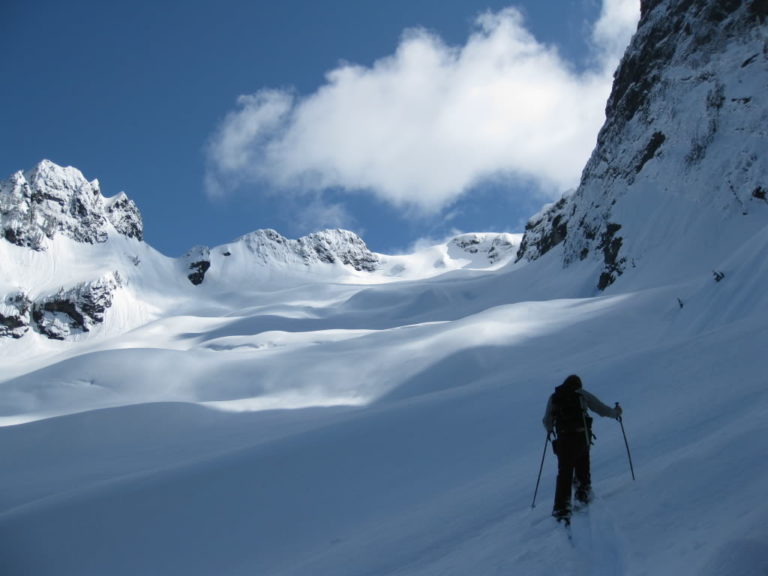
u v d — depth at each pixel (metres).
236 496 15.21
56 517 15.98
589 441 6.61
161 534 14.47
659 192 91.50
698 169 87.31
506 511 8.09
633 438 9.54
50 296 169.38
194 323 147.62
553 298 104.62
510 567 5.40
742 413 8.78
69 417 39.28
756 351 13.34
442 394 20.78
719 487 5.58
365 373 50.53
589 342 47.50
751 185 77.25
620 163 110.56
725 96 92.50
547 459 11.26
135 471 28.30
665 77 110.06
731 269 35.56
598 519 5.79
